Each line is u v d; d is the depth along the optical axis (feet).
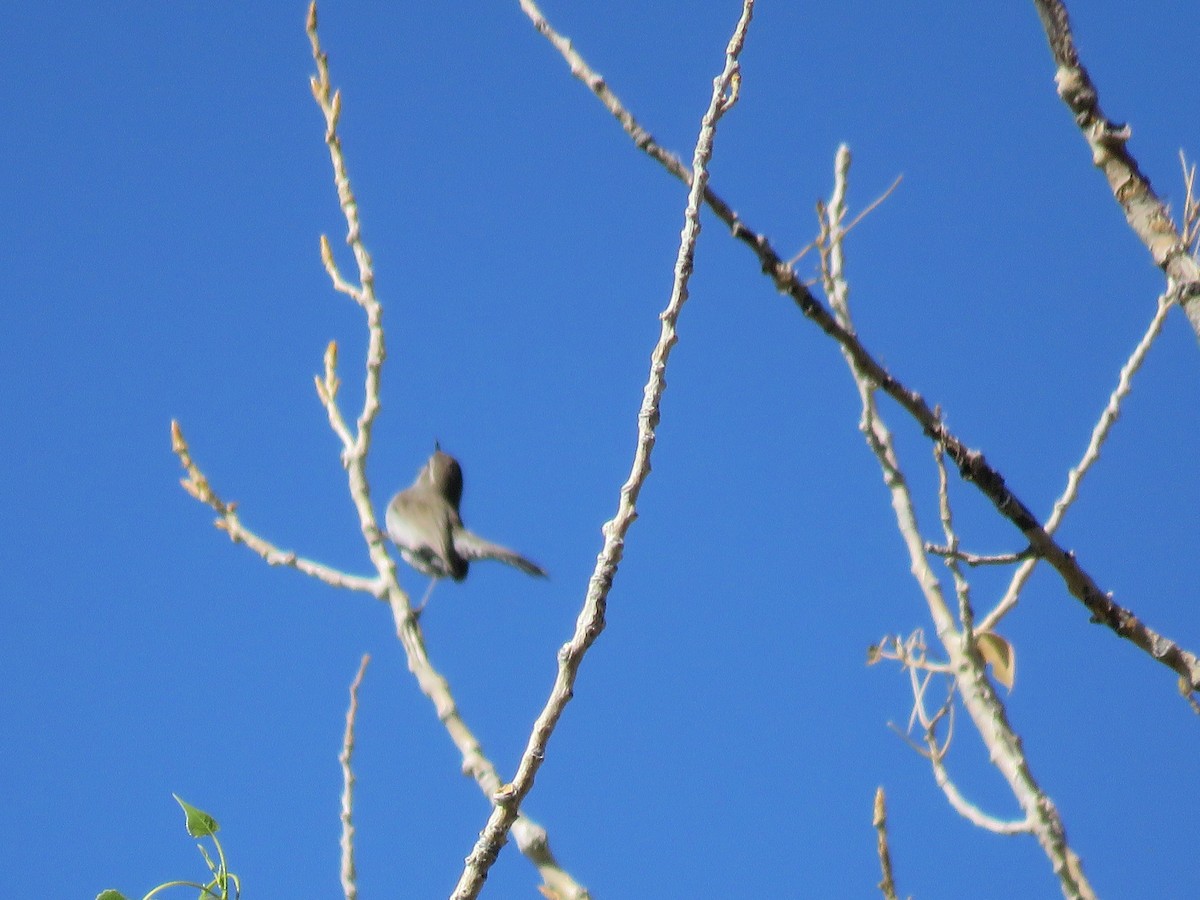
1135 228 32.50
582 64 31.45
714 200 31.17
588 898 27.94
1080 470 38.11
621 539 26.68
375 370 35.45
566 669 26.23
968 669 35.55
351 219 36.35
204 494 34.96
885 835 31.48
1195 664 31.71
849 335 31.68
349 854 30.45
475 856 25.93
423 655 31.63
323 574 33.73
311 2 36.65
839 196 40.42
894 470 40.04
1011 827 32.89
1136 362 38.27
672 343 27.86
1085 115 33.04
